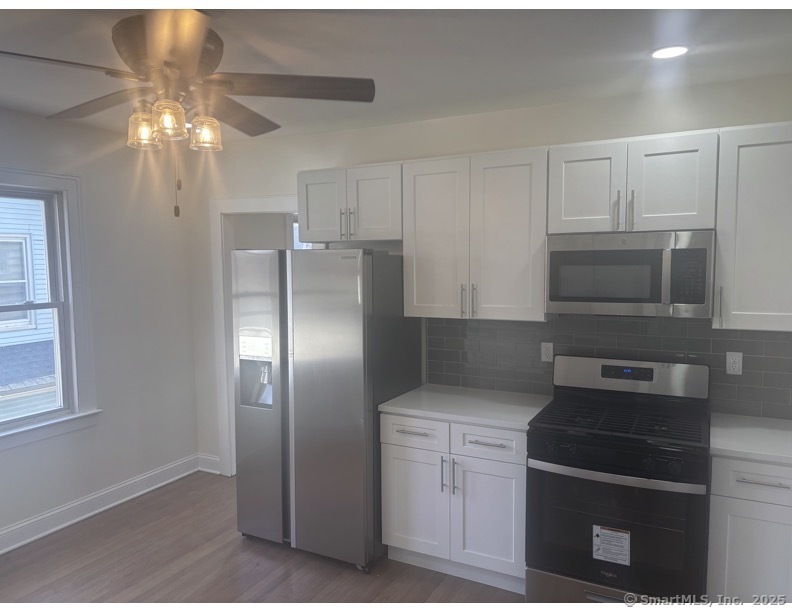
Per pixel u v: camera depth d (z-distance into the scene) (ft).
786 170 7.63
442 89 9.13
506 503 8.93
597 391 9.67
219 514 11.95
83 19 6.36
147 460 13.11
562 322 10.25
